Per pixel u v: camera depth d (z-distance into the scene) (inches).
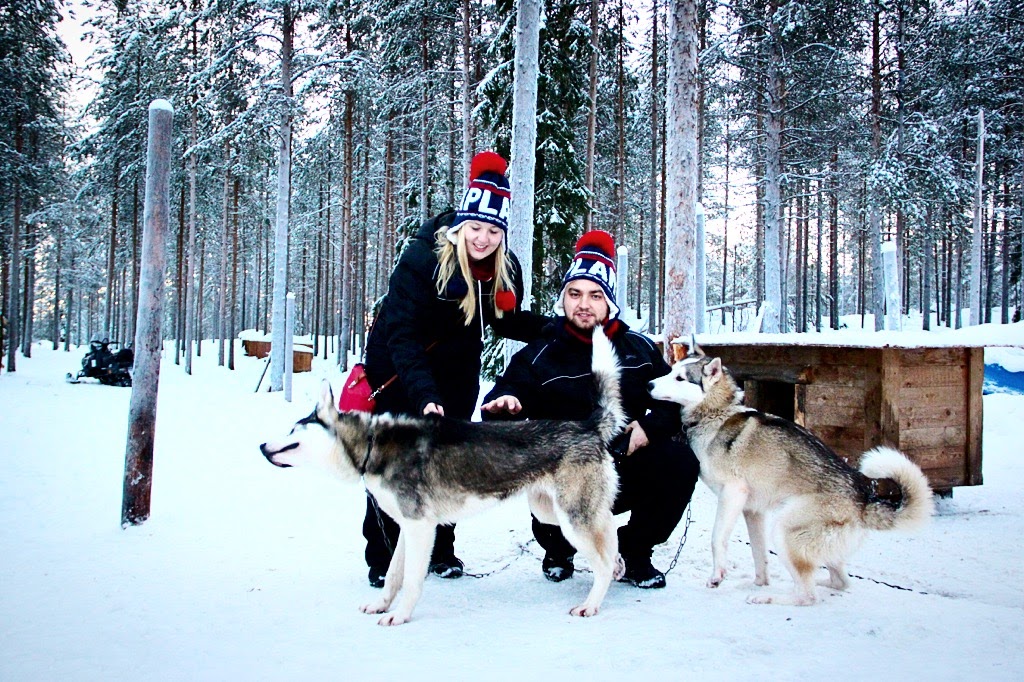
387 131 914.1
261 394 634.2
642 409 160.1
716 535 145.6
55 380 749.9
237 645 107.6
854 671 96.6
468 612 126.2
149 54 882.8
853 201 922.1
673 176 296.7
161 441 336.2
